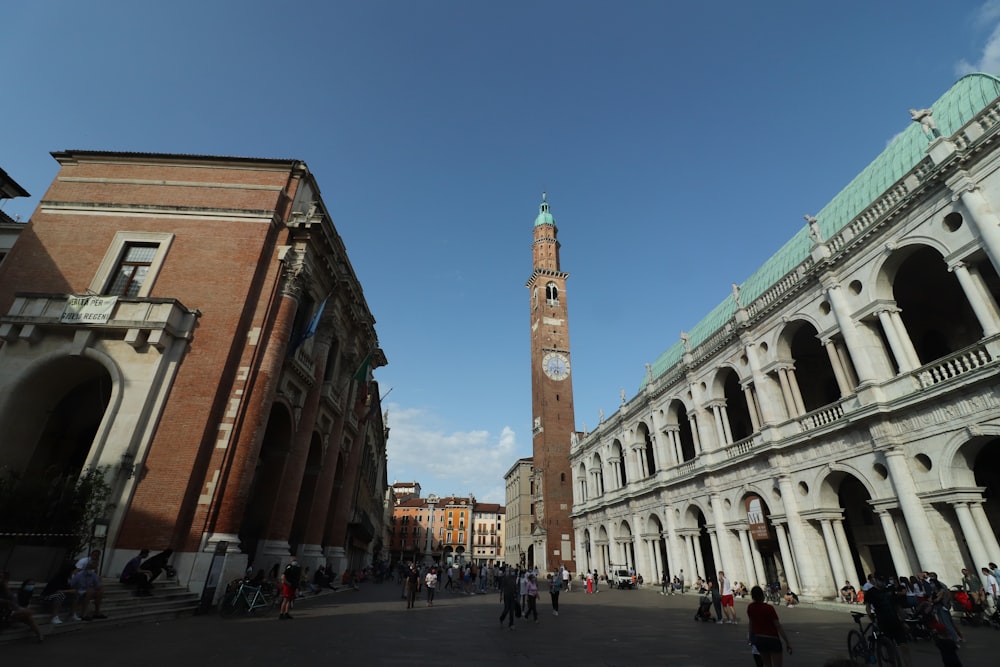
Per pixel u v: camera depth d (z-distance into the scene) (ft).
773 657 24.64
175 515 56.08
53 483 45.68
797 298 88.38
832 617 63.72
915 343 86.89
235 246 73.26
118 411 58.90
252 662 29.94
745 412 128.47
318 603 68.23
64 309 62.90
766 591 90.79
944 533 61.00
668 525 128.36
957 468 59.88
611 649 39.83
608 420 172.55
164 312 63.41
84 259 71.46
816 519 80.23
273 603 57.77
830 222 93.76
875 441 69.36
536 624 56.13
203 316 67.51
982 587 54.03
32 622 32.60
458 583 127.75
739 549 102.73
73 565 42.27
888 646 30.37
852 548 88.48
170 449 59.21
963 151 59.98
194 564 55.67
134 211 75.25
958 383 58.65
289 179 81.82
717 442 114.11
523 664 32.91
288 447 78.48
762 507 94.89
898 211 69.05
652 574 138.51
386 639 40.88
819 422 81.82
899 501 65.00
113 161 80.43
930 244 65.10
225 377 64.69
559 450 237.86
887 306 71.72
